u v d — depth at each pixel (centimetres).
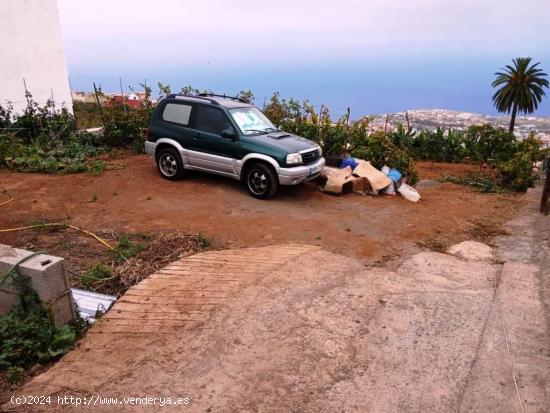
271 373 360
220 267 566
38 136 1291
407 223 802
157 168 1030
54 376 348
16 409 310
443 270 589
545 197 880
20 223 709
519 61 3903
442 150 1733
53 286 401
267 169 851
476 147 1487
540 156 1338
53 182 943
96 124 1661
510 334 422
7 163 1059
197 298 480
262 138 875
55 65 2075
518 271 573
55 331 394
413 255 649
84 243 638
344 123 1262
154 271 554
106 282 521
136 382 344
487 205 955
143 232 689
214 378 352
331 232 737
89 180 962
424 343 409
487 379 354
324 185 976
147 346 392
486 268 599
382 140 1123
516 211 901
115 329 418
